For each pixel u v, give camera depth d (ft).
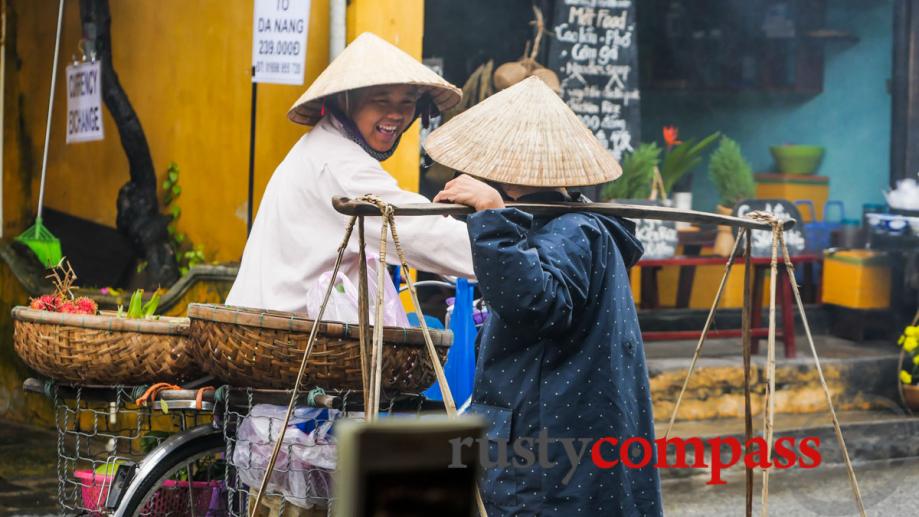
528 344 14.85
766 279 54.44
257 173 39.88
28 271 45.55
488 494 14.82
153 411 20.07
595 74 45.65
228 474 20.49
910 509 33.53
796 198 55.77
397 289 23.67
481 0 47.93
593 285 14.73
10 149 49.32
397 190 20.42
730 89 56.03
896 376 44.98
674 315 49.85
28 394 45.09
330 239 20.25
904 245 50.08
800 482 36.78
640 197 46.16
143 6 44.16
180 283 39.29
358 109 21.24
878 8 54.85
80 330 19.29
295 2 31.55
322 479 18.62
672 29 55.36
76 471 21.38
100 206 44.93
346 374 17.35
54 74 40.24
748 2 55.47
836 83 56.24
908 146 51.03
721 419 42.50
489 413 14.94
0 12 49.29
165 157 43.24
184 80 42.60
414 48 37.73
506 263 13.37
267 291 20.52
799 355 45.78
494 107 15.96
